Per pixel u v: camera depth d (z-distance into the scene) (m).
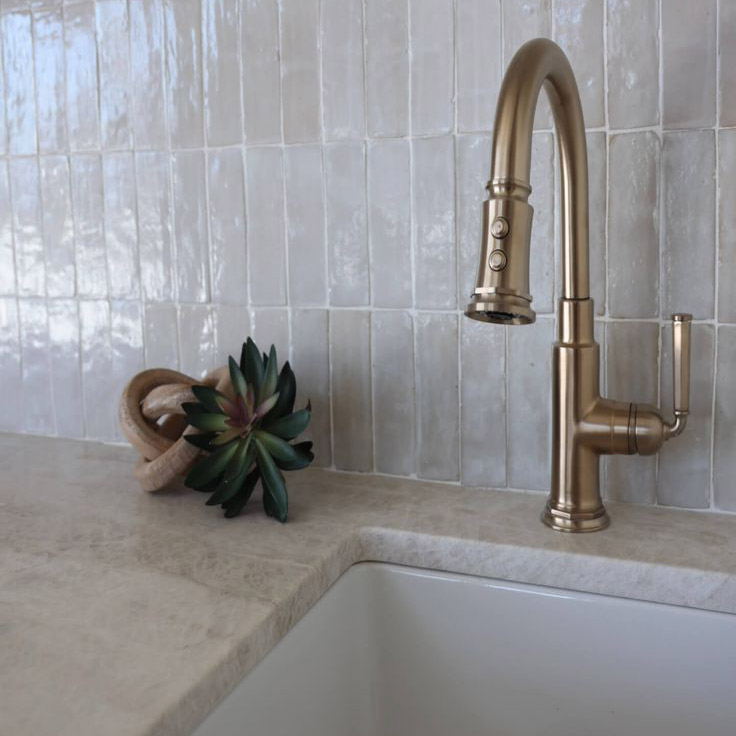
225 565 0.68
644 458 0.80
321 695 0.68
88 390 1.08
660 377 0.78
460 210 0.84
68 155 1.04
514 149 0.55
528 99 0.57
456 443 0.87
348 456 0.93
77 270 1.06
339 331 0.91
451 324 0.86
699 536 0.73
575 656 0.70
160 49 0.97
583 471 0.74
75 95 1.03
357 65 0.87
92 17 1.00
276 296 0.94
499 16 0.80
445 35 0.83
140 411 0.88
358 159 0.88
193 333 1.00
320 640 0.68
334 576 0.71
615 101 0.77
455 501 0.83
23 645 0.55
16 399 1.13
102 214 1.03
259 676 0.58
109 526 0.78
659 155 0.76
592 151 0.78
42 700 0.48
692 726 0.67
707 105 0.74
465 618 0.74
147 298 1.02
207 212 0.97
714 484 0.78
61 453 1.04
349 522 0.78
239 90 0.93
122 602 0.61
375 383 0.90
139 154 1.00
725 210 0.75
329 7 0.87
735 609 0.65
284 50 0.90
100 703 0.48
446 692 0.75
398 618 0.76
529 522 0.77
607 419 0.72
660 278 0.77
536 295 0.82
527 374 0.84
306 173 0.91
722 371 0.76
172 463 0.83
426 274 0.86
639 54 0.76
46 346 1.10
